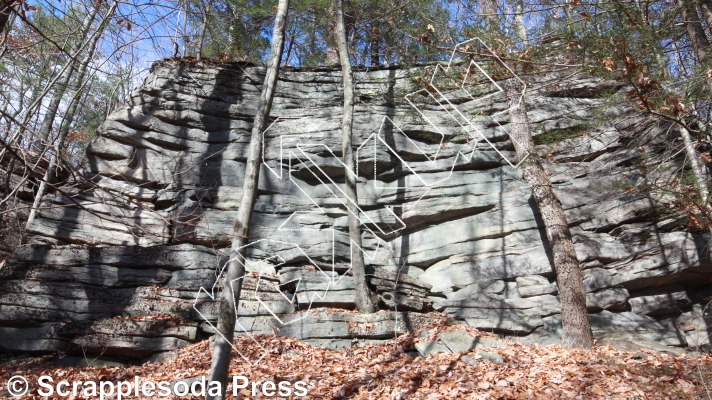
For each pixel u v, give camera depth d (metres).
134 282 9.98
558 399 6.05
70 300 9.41
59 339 8.92
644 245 10.52
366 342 9.42
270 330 9.49
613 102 8.34
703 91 7.95
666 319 10.37
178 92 12.83
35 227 10.60
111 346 8.70
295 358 8.50
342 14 12.97
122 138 12.11
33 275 9.54
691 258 10.03
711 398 5.91
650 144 11.58
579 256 10.73
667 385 6.47
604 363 7.47
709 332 9.84
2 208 11.27
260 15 13.68
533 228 11.29
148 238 10.98
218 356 5.83
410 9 13.09
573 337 8.97
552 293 10.42
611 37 6.23
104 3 8.34
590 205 11.26
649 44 6.55
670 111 6.32
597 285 10.38
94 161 11.81
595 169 11.70
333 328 9.49
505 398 6.17
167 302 9.67
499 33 8.41
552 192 10.43
